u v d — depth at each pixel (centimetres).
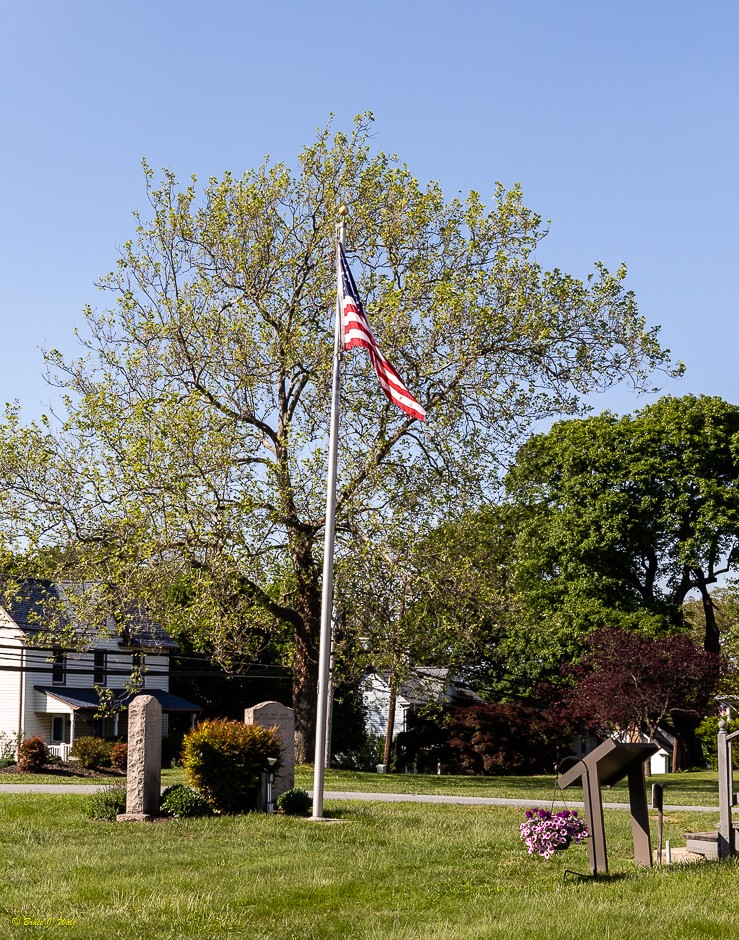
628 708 2930
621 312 2994
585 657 3195
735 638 4519
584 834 1284
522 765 4016
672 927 950
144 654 3031
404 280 2981
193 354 2927
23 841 1512
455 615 2870
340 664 3133
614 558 4253
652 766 6412
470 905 1104
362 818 1786
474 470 2941
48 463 2802
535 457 4091
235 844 1495
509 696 4541
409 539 2850
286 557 2942
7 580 2953
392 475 2911
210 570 2683
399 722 5941
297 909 1114
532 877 1256
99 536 2792
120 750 3027
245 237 2984
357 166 3064
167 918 1052
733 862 1227
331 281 3017
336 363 1931
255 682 5425
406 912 1095
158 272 3006
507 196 2975
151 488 2708
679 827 1684
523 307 2842
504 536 3153
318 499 2889
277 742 1891
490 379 2902
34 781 2484
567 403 3022
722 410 4206
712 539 4044
